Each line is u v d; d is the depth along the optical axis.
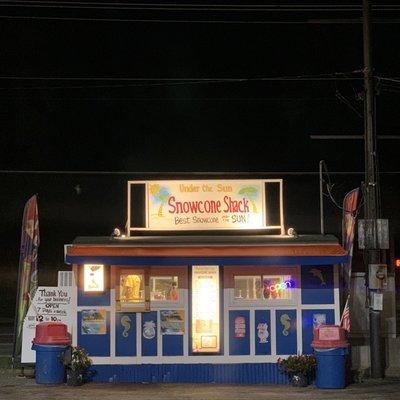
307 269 16.56
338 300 16.47
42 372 15.63
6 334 29.00
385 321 17.89
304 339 16.39
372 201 16.81
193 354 16.30
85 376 16.09
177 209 16.83
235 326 16.38
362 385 15.77
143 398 14.06
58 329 15.79
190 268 16.47
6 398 14.01
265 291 16.47
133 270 16.41
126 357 16.23
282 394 14.64
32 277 17.33
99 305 16.34
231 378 16.23
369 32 17.06
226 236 16.78
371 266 16.56
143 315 16.34
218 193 16.86
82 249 15.76
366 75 17.05
